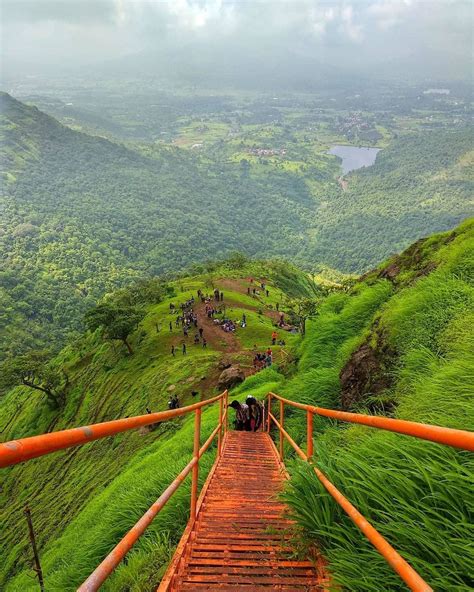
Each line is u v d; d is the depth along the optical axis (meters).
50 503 26.16
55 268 155.38
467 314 5.09
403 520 2.13
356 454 3.11
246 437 10.08
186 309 51.84
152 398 32.75
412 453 2.61
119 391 39.97
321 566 2.53
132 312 46.06
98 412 39.44
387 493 2.33
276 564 2.78
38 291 134.00
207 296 57.31
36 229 194.75
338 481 2.69
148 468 12.53
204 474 6.15
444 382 3.62
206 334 44.44
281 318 49.03
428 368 4.68
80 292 137.88
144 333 48.19
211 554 3.07
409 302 6.38
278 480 5.45
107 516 6.86
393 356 5.89
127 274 156.00
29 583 10.45
